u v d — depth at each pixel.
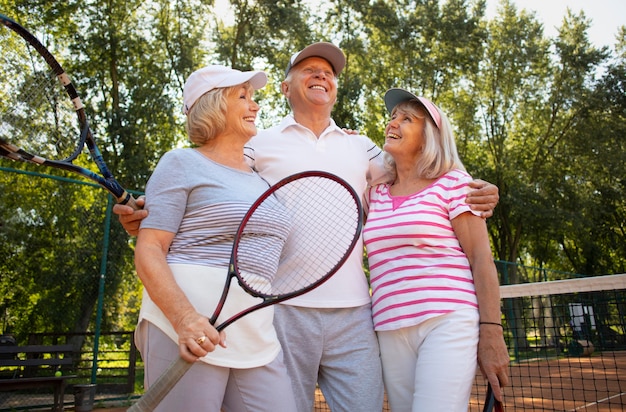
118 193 2.01
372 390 2.35
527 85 25.00
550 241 28.30
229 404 1.95
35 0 16.66
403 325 2.27
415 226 2.32
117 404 7.49
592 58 24.20
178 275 1.88
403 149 2.54
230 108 2.15
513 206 22.98
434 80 23.61
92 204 9.48
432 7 22.92
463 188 2.37
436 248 2.33
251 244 1.97
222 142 2.19
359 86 19.59
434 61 23.34
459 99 24.44
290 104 2.81
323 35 22.08
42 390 7.99
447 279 2.27
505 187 24.34
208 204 1.96
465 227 2.33
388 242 2.39
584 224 24.34
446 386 2.09
